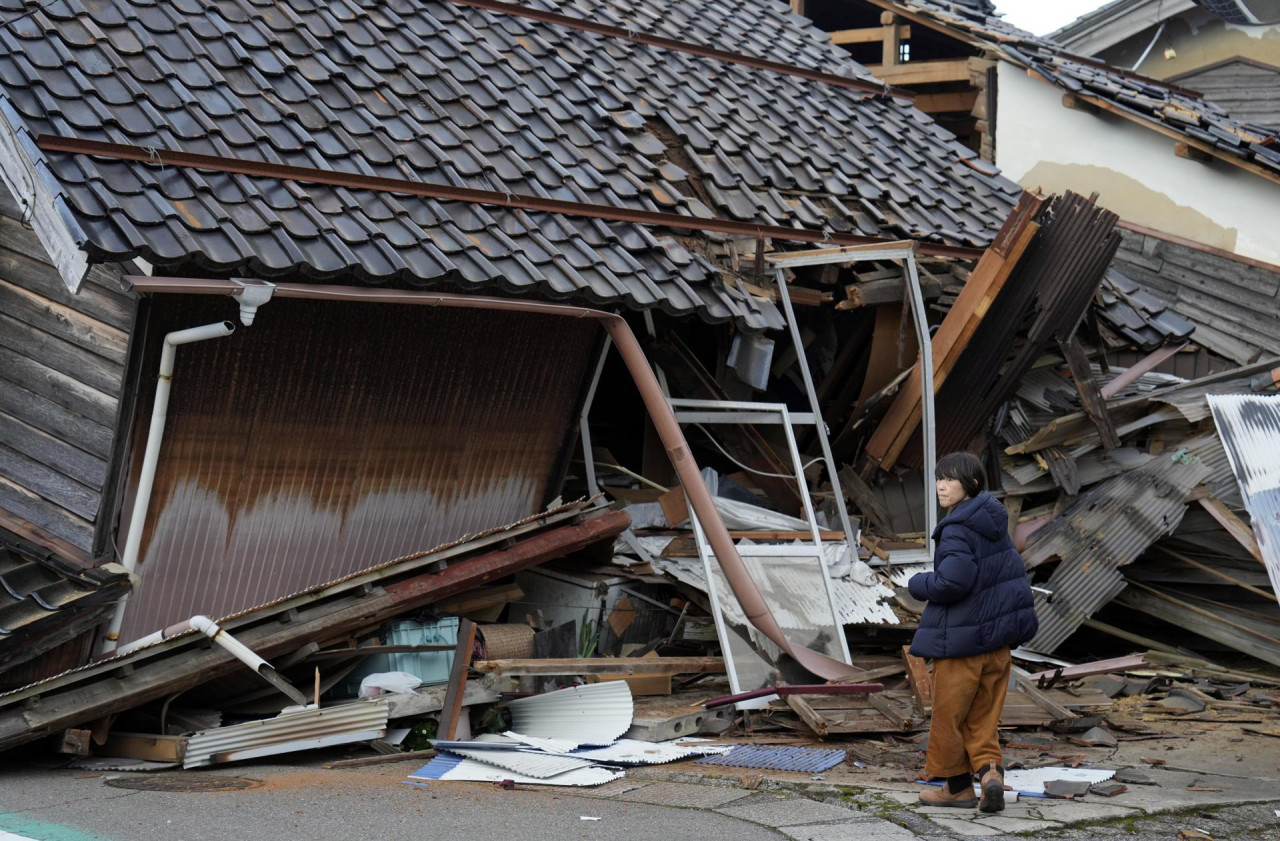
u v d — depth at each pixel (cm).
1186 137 1284
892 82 1547
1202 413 901
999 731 668
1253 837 459
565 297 723
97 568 636
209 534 684
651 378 748
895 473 950
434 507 782
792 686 647
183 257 584
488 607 800
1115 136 1382
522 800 507
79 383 659
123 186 605
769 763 582
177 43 732
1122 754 618
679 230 842
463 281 675
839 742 638
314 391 700
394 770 593
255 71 743
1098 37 1745
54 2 701
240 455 686
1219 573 909
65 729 595
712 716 673
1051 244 899
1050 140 1432
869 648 842
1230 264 1297
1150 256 1351
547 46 960
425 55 860
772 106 1085
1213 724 700
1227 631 902
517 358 786
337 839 440
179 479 666
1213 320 1303
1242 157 1263
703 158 939
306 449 711
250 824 463
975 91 1559
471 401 776
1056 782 518
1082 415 949
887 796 504
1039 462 958
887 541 892
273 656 657
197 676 627
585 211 790
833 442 974
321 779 562
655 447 937
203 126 671
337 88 778
